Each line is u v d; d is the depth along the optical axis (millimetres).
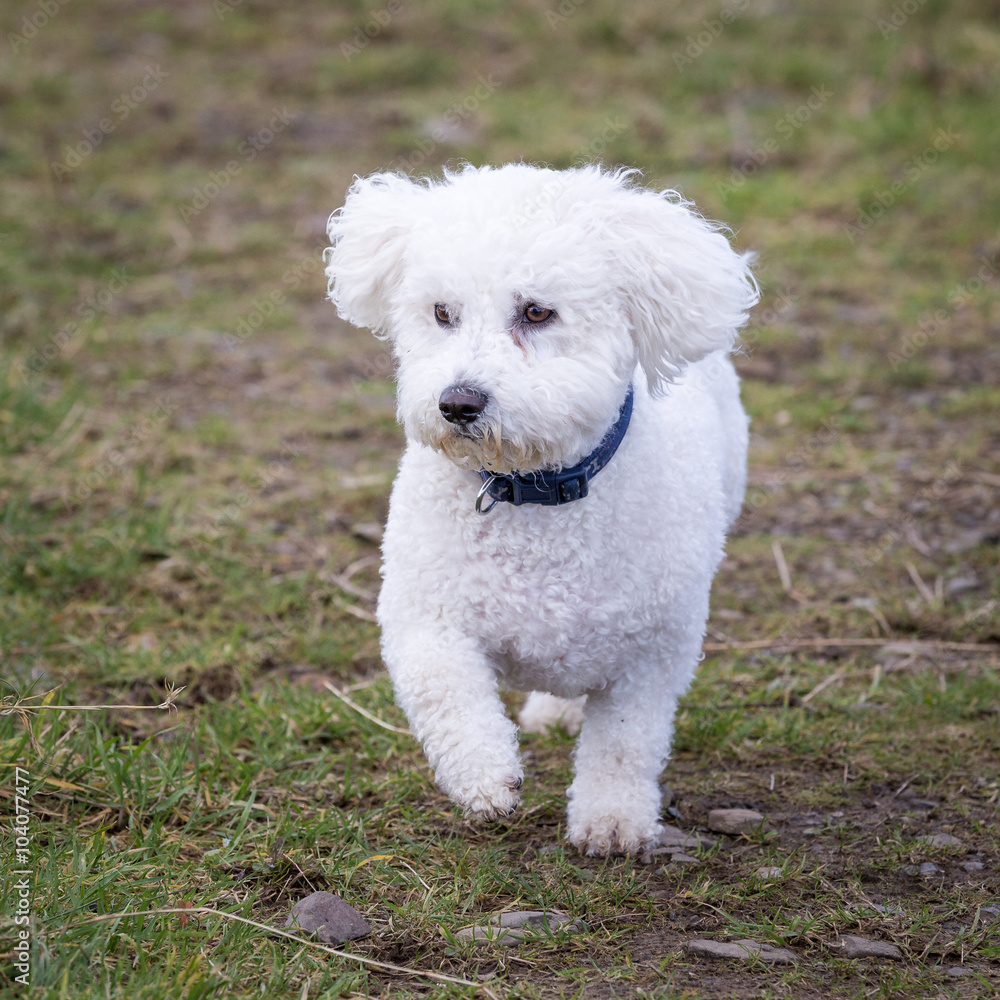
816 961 3525
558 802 4559
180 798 4285
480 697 3811
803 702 5445
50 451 7648
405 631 3965
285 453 8172
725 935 3637
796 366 9750
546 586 3900
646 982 3369
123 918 3369
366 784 4586
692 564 4105
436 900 3732
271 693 5387
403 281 4082
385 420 8805
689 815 4547
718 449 4711
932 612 6270
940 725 5203
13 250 11141
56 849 3834
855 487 7895
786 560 7020
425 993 3295
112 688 5328
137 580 6340
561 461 3799
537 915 3678
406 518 4016
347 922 3559
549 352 3791
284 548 6918
